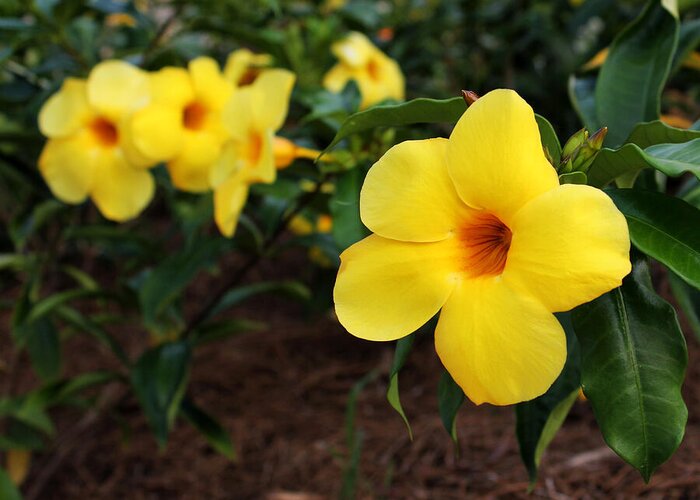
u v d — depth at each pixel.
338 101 0.54
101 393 0.83
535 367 0.32
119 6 0.71
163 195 1.04
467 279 0.34
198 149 0.59
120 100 0.58
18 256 0.72
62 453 0.74
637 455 0.34
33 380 0.92
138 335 0.96
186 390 0.87
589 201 0.31
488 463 0.65
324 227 0.81
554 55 0.96
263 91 0.53
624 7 0.88
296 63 0.80
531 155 0.33
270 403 0.83
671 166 0.33
